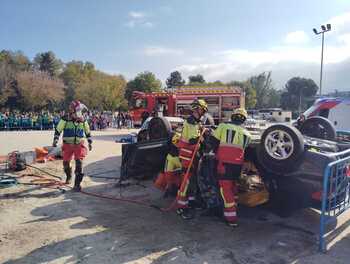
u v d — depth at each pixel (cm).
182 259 369
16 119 2352
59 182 685
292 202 496
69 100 6372
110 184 693
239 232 455
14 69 6169
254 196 505
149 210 533
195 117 505
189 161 502
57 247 388
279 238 437
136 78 6712
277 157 468
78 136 644
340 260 377
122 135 1970
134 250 387
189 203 527
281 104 8756
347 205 497
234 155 463
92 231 438
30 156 884
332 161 447
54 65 8738
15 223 459
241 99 1722
